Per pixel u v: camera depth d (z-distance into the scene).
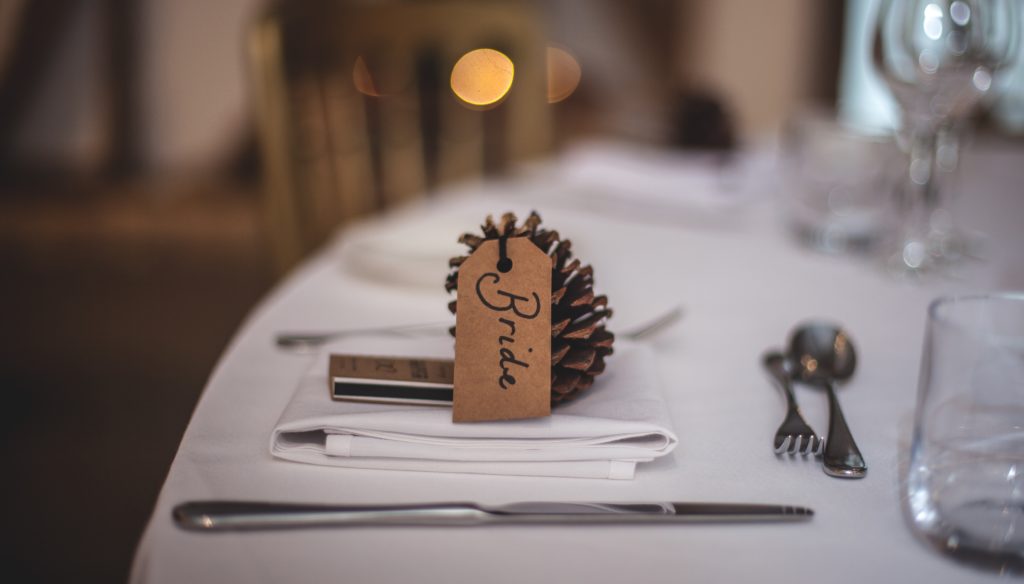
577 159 1.16
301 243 1.20
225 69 2.92
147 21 2.88
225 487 0.49
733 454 0.53
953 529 0.46
